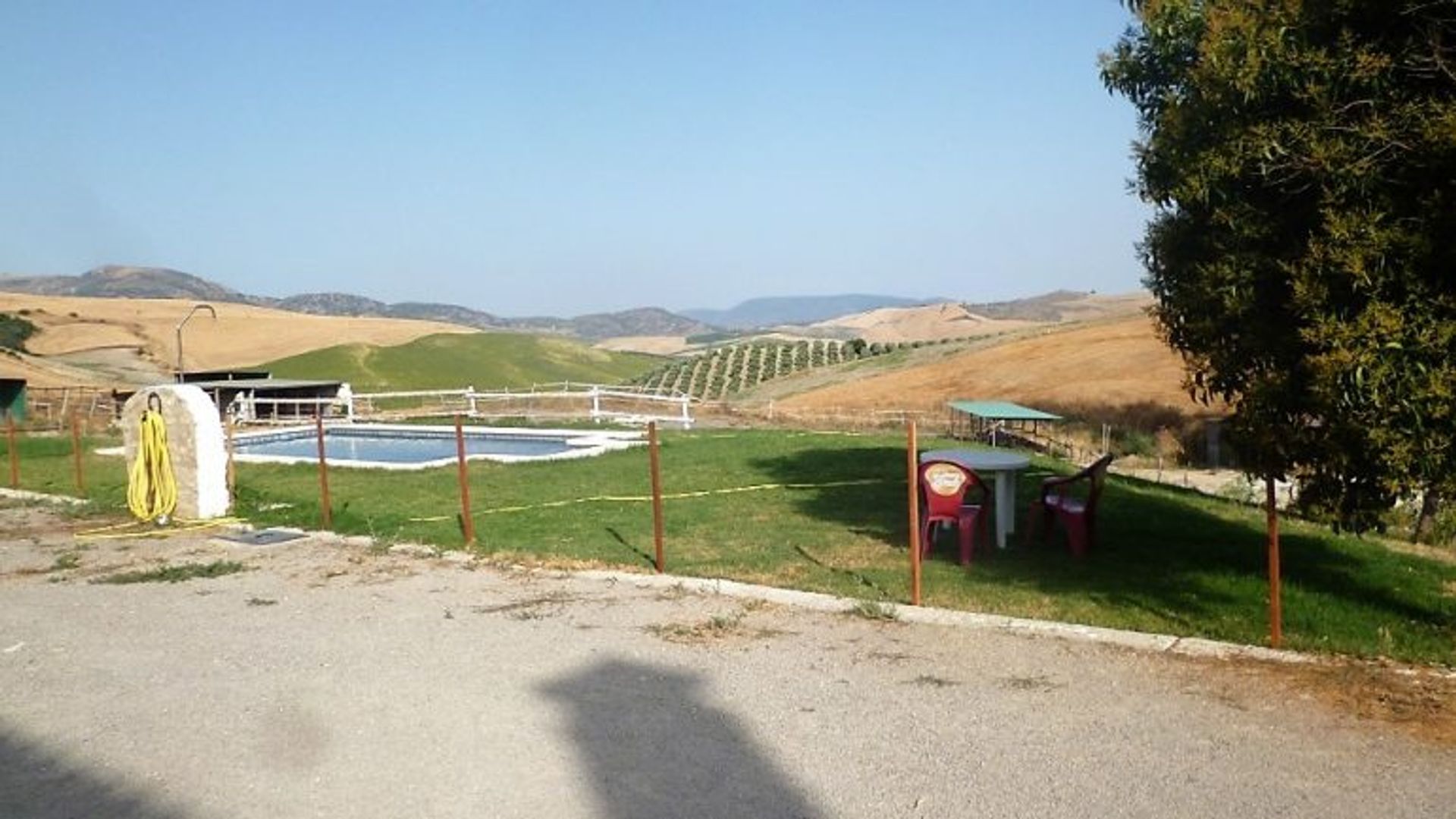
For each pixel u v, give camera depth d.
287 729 5.45
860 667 6.30
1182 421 34.75
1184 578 8.60
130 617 8.05
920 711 5.51
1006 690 5.81
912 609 7.50
